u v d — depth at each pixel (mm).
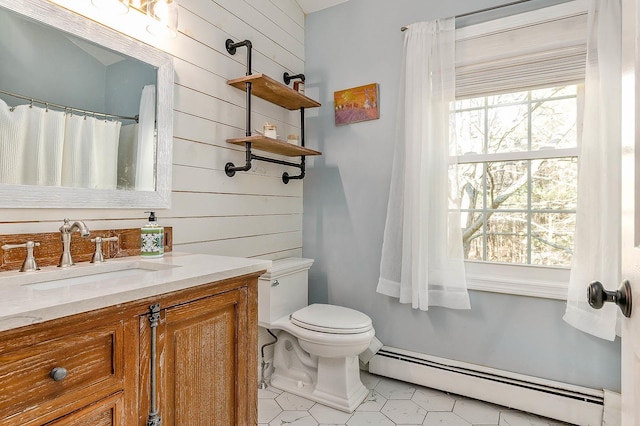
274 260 2252
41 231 1156
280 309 2045
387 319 2223
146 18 1444
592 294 650
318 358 1968
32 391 708
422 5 2119
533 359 1829
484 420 1751
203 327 1099
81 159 1264
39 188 1143
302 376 2061
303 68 2529
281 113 2344
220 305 1155
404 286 2016
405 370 2117
